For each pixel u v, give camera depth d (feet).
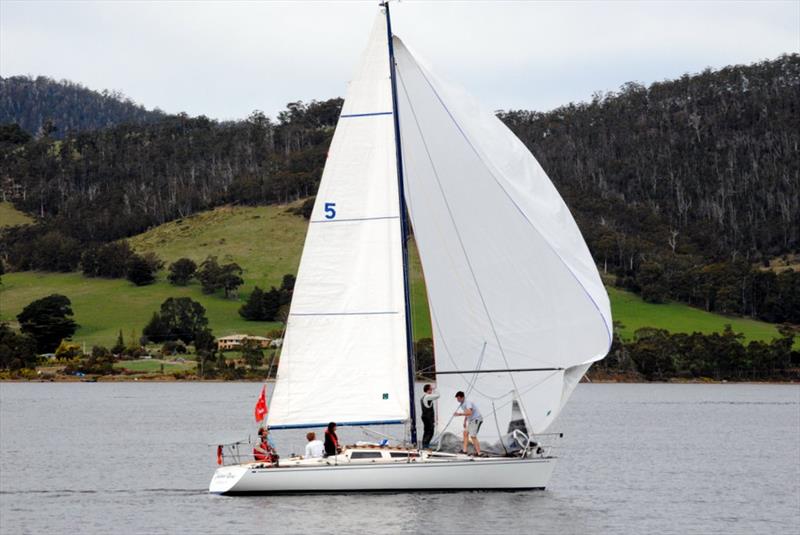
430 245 278.05
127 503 311.27
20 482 362.33
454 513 265.75
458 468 271.49
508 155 278.67
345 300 270.26
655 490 356.59
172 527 266.36
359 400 270.05
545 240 274.98
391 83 270.26
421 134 277.44
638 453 492.13
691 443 556.92
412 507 269.23
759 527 288.30
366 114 270.26
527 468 275.80
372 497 272.92
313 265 269.85
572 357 274.98
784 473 414.00
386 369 270.05
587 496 334.65
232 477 275.39
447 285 277.44
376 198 270.26
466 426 273.54
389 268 270.26
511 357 276.62
